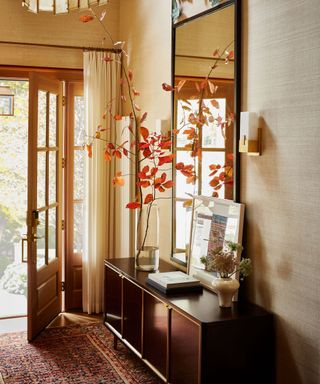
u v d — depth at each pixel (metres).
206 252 3.37
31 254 4.27
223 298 2.90
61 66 5.03
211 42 3.40
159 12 4.31
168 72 4.16
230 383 2.72
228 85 3.20
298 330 2.63
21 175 7.71
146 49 4.60
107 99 5.07
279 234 2.77
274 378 2.81
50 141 4.79
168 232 4.21
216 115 3.35
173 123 4.00
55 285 4.93
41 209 4.46
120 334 3.88
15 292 7.56
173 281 3.24
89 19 4.16
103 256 5.14
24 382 3.52
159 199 4.38
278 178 2.76
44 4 4.02
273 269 2.82
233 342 2.71
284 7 2.68
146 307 3.38
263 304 2.91
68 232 5.15
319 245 2.47
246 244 3.07
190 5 3.73
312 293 2.53
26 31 4.91
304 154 2.56
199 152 3.59
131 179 4.83
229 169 3.21
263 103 2.87
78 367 3.78
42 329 4.56
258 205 2.95
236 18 3.07
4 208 7.68
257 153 2.89
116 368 3.76
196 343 2.72
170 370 3.04
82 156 5.18
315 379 2.52
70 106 5.10
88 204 5.04
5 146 7.62
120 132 5.00
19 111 7.62
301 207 2.59
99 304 5.12
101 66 5.04
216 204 3.32
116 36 5.22
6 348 4.16
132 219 4.87
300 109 2.58
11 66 4.89
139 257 3.84
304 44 2.54
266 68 2.84
